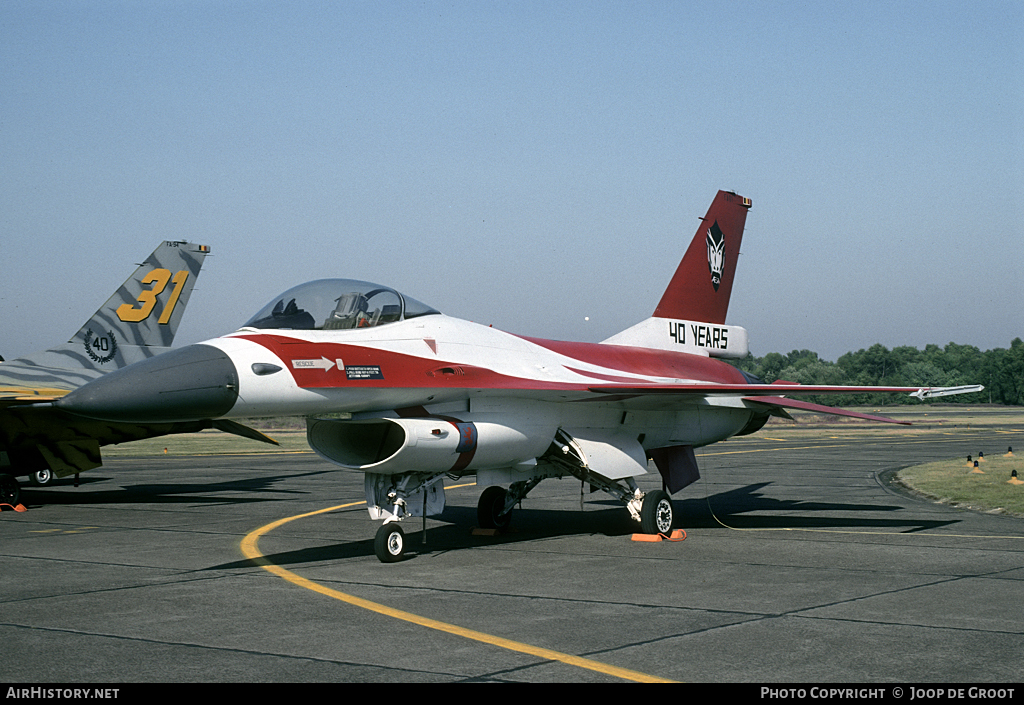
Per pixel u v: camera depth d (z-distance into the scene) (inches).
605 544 471.2
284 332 404.2
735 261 677.3
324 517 600.7
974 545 458.6
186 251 888.9
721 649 251.0
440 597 327.0
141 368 369.1
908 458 1236.5
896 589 339.6
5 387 708.7
